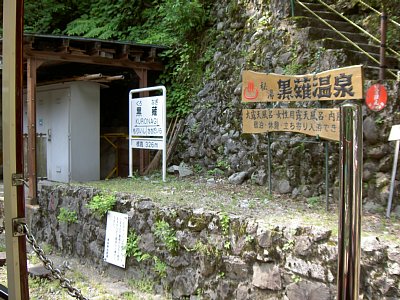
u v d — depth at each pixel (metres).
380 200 4.46
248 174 6.36
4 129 1.90
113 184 6.23
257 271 3.79
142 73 8.16
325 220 3.91
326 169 4.58
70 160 7.83
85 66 8.45
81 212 5.76
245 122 5.44
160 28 9.08
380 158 4.58
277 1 6.46
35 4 11.42
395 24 5.60
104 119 10.22
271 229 3.71
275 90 5.03
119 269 5.12
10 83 1.86
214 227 4.16
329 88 4.47
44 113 8.47
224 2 7.74
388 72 5.28
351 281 1.59
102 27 10.23
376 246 3.11
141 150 7.83
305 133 4.75
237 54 7.10
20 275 1.91
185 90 8.17
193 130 7.80
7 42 1.87
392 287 2.99
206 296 4.16
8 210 1.89
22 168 1.91
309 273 3.42
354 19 6.55
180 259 4.45
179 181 6.62
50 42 7.02
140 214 4.89
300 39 5.84
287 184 5.47
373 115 4.60
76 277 5.15
